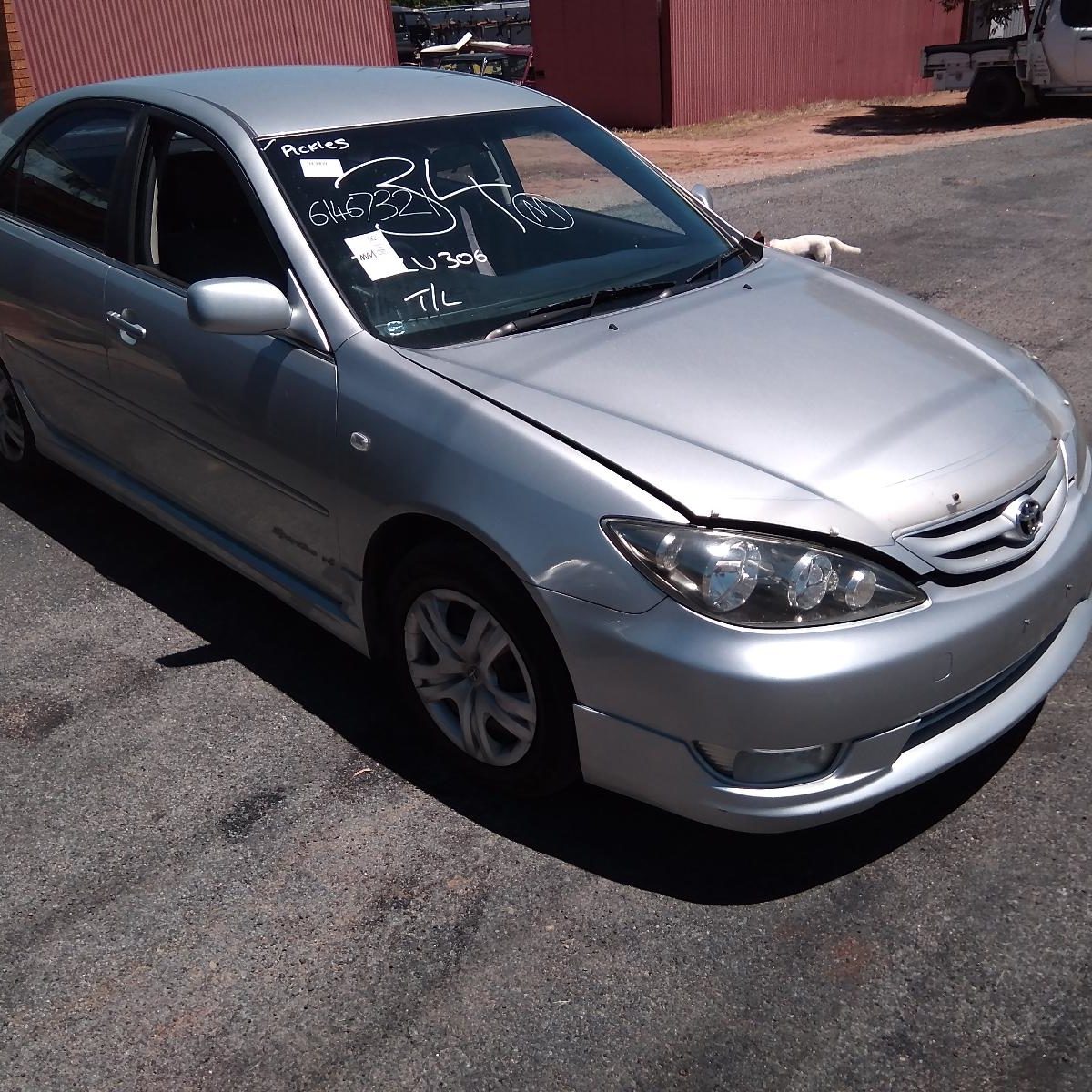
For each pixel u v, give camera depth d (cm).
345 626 342
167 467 397
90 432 437
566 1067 235
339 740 341
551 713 284
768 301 356
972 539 271
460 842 299
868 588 256
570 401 290
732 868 287
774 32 2266
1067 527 299
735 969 257
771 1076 231
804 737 253
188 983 259
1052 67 1752
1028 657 298
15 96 1406
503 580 281
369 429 307
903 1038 238
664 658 254
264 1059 240
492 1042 241
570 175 403
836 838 295
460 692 310
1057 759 319
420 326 326
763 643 250
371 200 354
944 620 262
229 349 348
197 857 296
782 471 269
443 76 433
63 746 342
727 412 288
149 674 377
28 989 258
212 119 369
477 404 291
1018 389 328
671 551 256
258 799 317
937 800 306
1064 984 248
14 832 307
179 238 379
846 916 270
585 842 297
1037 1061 231
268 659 384
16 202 456
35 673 379
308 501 335
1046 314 714
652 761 268
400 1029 245
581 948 264
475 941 267
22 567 450
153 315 377
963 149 1471
